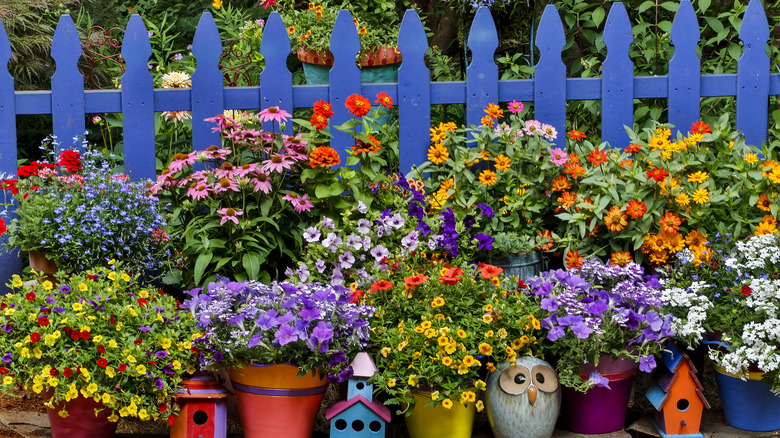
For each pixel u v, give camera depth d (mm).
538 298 3475
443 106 4996
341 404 3184
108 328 3127
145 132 4258
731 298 3455
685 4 4320
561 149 4340
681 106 4387
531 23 5281
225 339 3127
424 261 3828
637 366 3387
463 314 3334
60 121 4219
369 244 3748
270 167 3789
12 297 3186
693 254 3701
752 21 4363
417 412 3252
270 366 3111
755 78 4387
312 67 5176
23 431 3314
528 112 4855
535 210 4047
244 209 3855
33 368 2998
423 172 4281
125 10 7496
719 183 4117
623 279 3611
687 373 3352
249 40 5703
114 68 5449
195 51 4234
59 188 3926
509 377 3221
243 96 4293
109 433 3221
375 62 5020
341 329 3152
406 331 3203
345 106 4328
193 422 3166
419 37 4285
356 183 4047
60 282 3400
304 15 5281
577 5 5359
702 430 3486
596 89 4359
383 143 4449
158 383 3041
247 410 3209
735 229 3936
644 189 3932
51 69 5879
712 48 6004
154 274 4078
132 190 3818
